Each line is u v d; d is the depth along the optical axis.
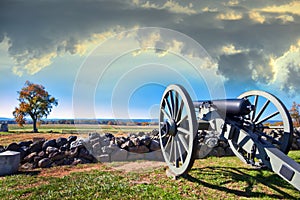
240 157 5.02
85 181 4.02
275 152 3.42
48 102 23.97
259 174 4.43
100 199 3.24
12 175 4.46
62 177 4.32
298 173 2.95
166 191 3.55
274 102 4.54
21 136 8.83
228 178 4.18
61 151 5.38
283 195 3.50
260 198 3.38
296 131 7.85
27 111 22.84
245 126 4.32
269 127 4.67
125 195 3.39
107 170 4.76
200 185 3.84
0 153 4.70
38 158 5.14
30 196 3.37
